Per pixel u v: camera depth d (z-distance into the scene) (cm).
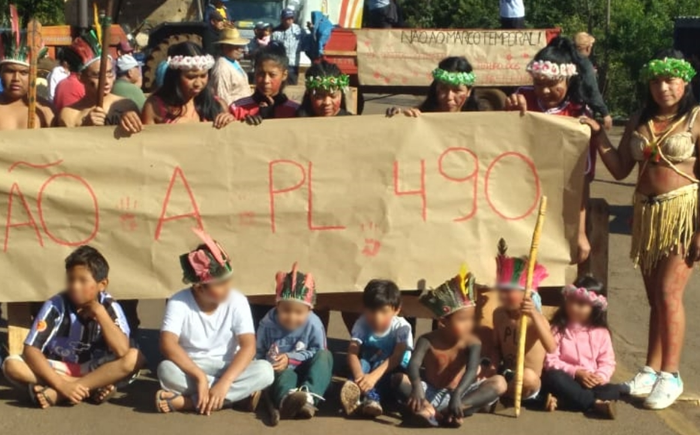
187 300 619
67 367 627
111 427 590
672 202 630
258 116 660
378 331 629
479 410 622
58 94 793
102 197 656
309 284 626
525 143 657
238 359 612
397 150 658
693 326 846
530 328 628
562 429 600
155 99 676
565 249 662
